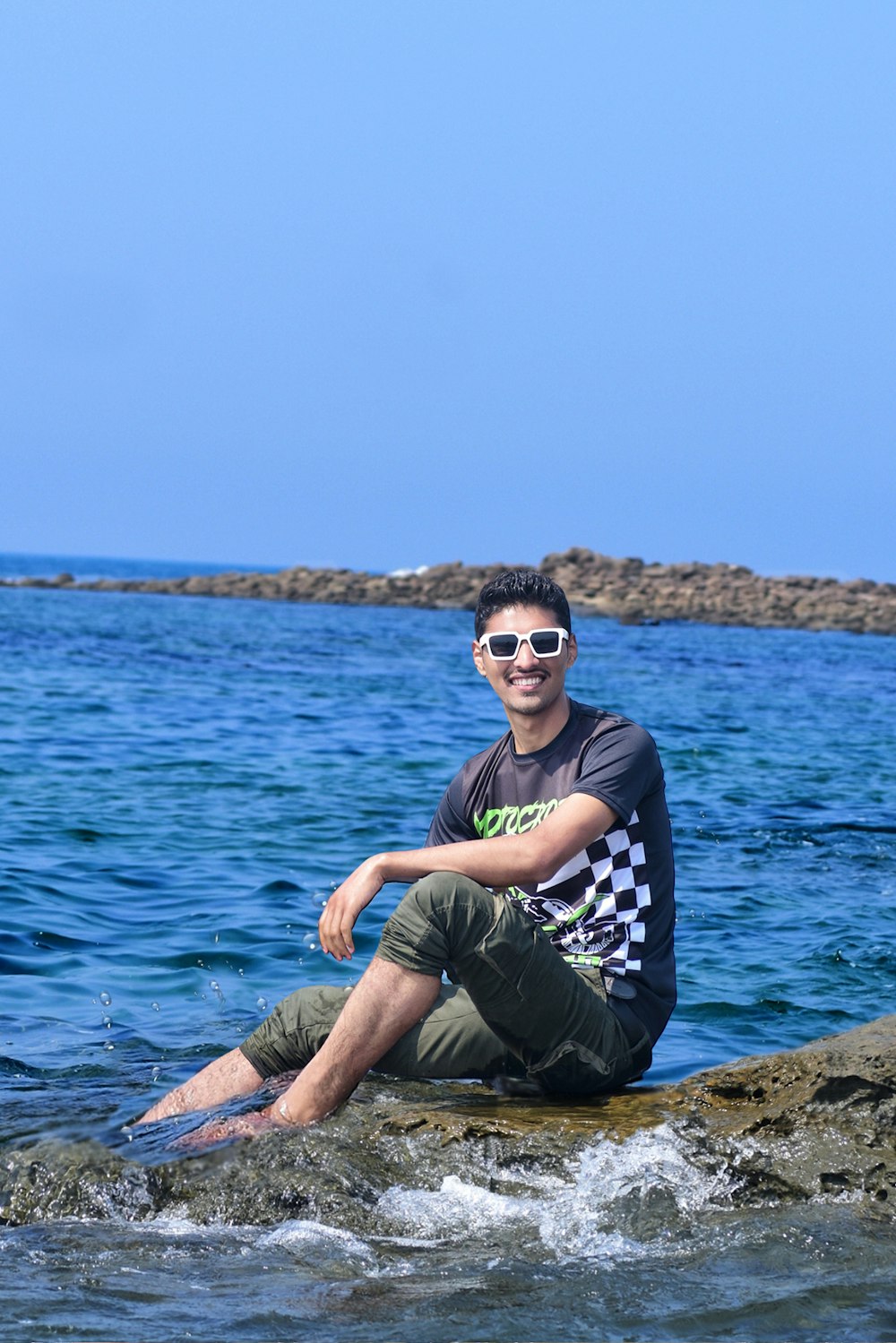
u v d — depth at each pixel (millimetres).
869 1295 3164
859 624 60438
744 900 8219
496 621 4297
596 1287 3189
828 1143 3766
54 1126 4039
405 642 40188
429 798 12000
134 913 7414
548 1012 3992
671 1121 3918
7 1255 3375
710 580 69438
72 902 7559
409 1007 3943
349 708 20844
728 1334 2975
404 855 4074
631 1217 3570
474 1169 3771
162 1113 4141
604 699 24797
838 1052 4008
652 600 64375
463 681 27094
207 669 27203
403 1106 4121
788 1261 3330
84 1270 3291
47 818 10227
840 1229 3488
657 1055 5211
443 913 3885
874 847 10180
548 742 4344
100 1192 3709
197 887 8102
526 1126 3887
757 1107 3986
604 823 4090
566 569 71250
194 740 15852
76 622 43156
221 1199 3676
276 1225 3590
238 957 6574
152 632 39656
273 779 12930
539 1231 3516
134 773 12906
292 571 78125
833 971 6543
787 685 29703
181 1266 3320
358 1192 3674
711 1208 3643
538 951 3941
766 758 16266
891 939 7203
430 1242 3477
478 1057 4184
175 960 6488
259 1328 2975
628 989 4184
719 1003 5969
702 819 11305
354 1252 3400
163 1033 5316
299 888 8141
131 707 19219
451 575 73438
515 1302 3113
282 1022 4195
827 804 12445
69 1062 4883
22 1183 3758
